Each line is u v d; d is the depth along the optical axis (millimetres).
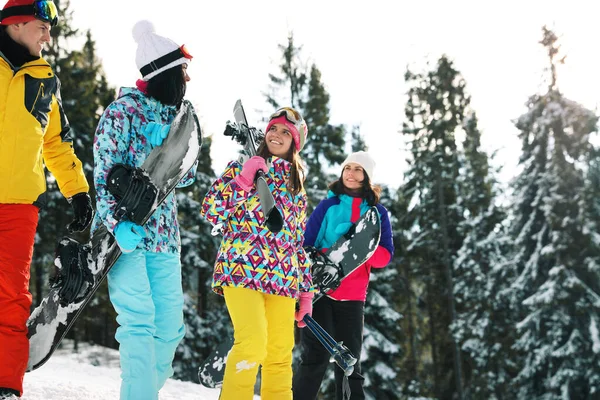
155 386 3074
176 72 3406
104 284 25422
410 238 32312
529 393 23438
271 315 3547
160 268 3309
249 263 3404
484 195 30062
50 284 3273
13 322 3324
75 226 3732
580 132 24547
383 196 26891
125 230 3000
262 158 3510
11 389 3256
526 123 25797
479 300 26438
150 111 3330
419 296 32281
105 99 25641
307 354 4430
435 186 32938
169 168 3166
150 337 3117
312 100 26656
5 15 3459
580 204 23734
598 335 22000
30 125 3453
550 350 22609
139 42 3389
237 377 3248
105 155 3104
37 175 3463
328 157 26516
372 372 21891
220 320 26219
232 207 3455
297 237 3678
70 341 26656
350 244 4566
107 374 7254
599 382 21859
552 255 23625
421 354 31375
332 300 4566
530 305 23312
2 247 3340
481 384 26000
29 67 3469
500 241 27250
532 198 25375
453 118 34094
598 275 22953
